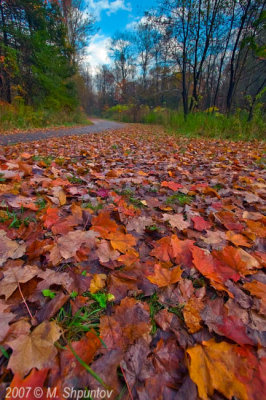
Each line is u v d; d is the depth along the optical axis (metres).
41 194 1.79
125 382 0.60
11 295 0.82
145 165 3.28
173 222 1.44
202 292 0.93
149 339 0.72
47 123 11.98
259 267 1.10
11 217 1.37
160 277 0.95
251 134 7.12
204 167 3.36
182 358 0.67
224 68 18.28
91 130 11.34
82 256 1.07
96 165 3.00
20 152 3.67
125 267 1.01
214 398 0.58
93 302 0.86
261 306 0.86
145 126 17.62
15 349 0.62
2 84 11.84
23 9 12.56
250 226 1.48
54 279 0.90
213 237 1.33
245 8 9.49
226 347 0.68
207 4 10.48
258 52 9.34
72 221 1.33
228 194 2.14
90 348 0.67
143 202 1.81
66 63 16.56
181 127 10.57
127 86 36.06
